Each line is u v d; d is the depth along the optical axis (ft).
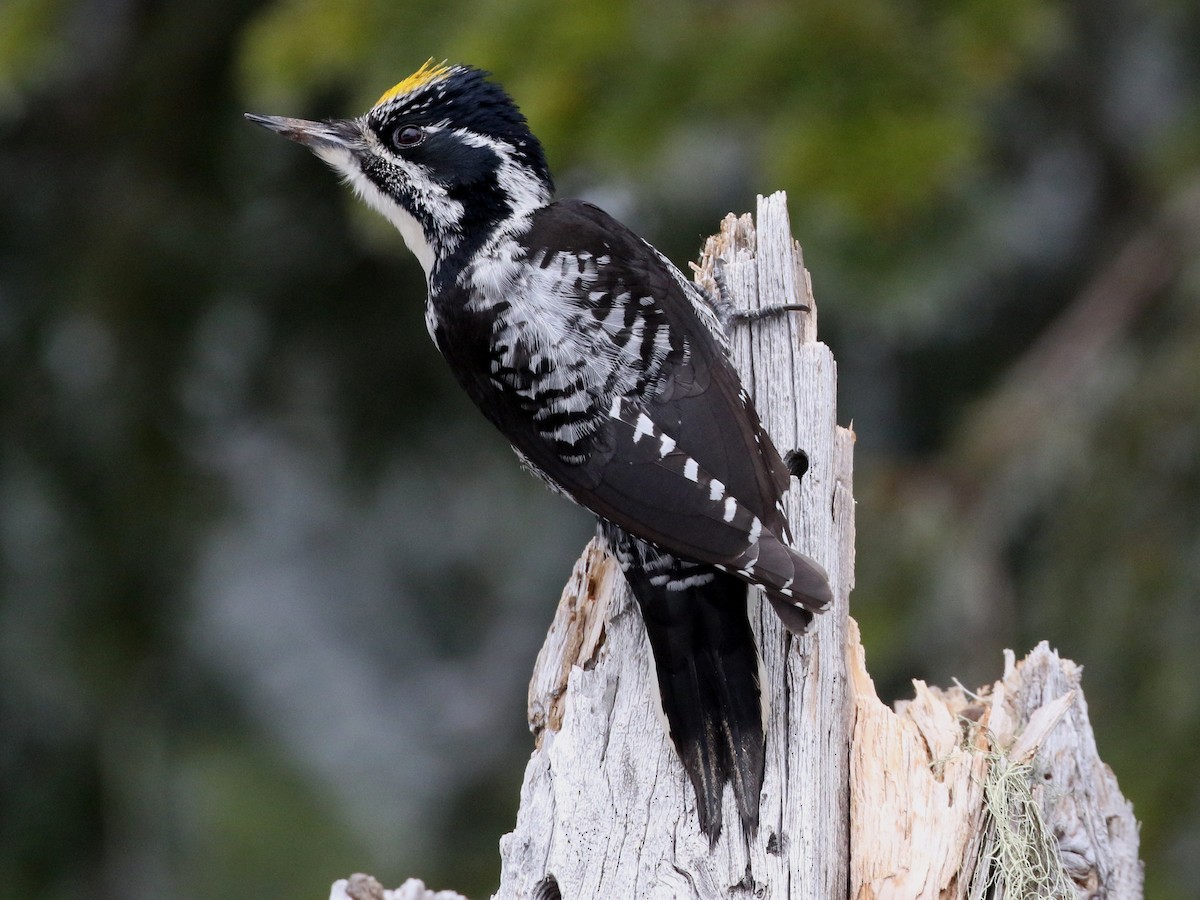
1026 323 45.65
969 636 34.88
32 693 41.29
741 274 24.04
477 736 51.93
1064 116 45.32
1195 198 37.63
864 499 36.22
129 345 41.24
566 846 20.86
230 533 44.06
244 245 42.42
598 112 32.94
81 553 41.16
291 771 45.44
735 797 20.71
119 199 41.63
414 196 25.40
